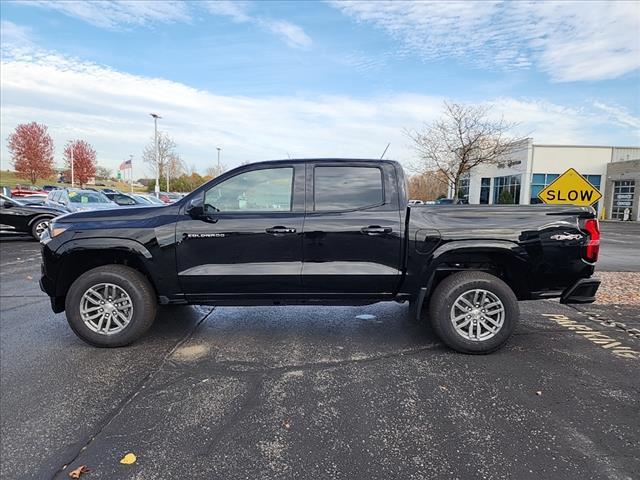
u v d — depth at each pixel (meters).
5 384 3.61
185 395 3.40
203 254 4.24
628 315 5.66
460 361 4.07
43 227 13.87
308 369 3.88
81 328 4.29
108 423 3.02
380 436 2.83
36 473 2.51
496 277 4.22
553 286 4.27
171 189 53.38
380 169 4.39
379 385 3.56
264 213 4.29
